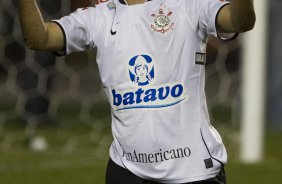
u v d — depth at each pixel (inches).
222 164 401.1
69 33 409.1
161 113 392.5
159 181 399.2
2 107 1284.4
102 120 1183.6
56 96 1259.2
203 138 394.3
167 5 397.4
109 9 410.9
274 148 956.0
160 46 392.5
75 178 737.6
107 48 403.2
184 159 393.7
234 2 360.5
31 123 1107.9
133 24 398.3
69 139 997.8
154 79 393.1
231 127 1083.9
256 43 799.1
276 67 1111.6
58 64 1123.9
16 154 872.9
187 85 392.2
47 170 772.6
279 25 1088.8
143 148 397.1
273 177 749.3
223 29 378.6
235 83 1331.2
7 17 1309.1
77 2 972.6
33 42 400.5
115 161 411.5
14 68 1318.9
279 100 1123.3
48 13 1025.5
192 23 392.5
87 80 1499.8
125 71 398.0
